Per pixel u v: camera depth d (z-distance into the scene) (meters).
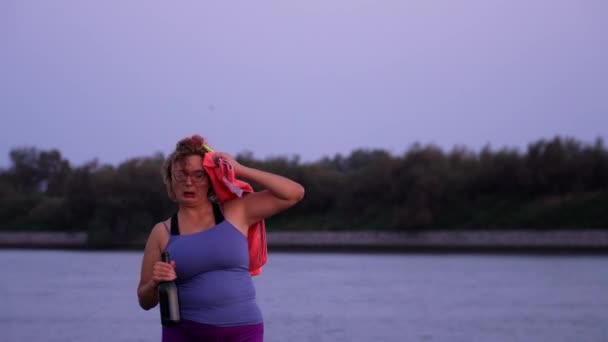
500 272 45.03
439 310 27.23
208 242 5.06
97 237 70.75
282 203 5.34
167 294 5.01
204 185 5.15
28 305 28.62
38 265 52.62
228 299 5.03
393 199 73.88
